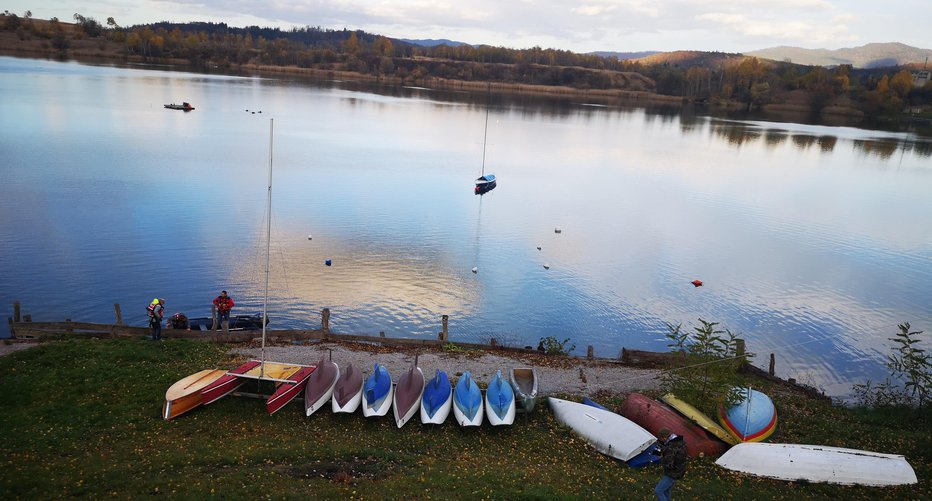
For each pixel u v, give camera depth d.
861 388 30.17
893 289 45.44
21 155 69.75
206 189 61.88
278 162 81.19
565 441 19.83
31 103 117.00
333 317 34.44
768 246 55.72
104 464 15.59
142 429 18.09
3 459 15.41
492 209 64.44
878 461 17.78
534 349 30.42
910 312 41.06
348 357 25.86
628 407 21.55
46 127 91.75
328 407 21.14
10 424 17.50
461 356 27.09
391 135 119.12
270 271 40.69
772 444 18.73
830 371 32.28
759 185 85.88
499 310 37.81
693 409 21.61
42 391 19.81
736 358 22.33
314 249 46.00
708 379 22.61
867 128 181.38
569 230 57.78
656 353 27.73
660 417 20.47
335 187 68.88
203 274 39.12
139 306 34.12
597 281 44.19
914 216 69.81
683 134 149.00
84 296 34.78
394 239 50.59
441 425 20.47
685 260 50.25
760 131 161.50
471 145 113.00
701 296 42.38
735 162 106.25
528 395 21.75
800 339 36.16
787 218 66.88
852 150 127.25
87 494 14.04
